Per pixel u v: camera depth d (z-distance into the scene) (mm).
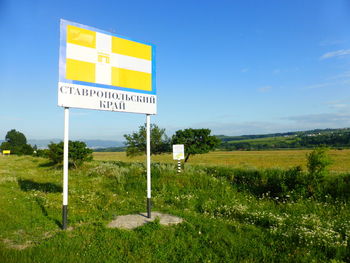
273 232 5938
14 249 4781
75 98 6359
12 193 10672
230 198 10227
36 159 40156
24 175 18594
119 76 7207
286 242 5414
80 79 6480
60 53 6199
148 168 7324
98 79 6797
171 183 12508
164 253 4836
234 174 14234
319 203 9117
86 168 22703
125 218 7133
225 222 6859
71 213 7688
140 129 25484
